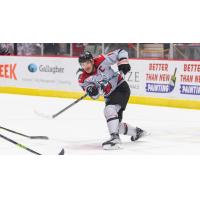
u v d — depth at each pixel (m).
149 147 9.63
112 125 9.27
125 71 9.28
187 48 18.08
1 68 19.33
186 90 15.18
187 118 13.45
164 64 15.57
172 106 15.52
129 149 9.41
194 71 14.96
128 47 19.53
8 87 19.27
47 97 18.05
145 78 16.02
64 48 21.05
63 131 11.51
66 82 17.75
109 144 9.33
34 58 18.45
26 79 18.75
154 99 15.88
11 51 21.89
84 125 12.33
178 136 10.90
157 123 12.70
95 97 9.31
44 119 13.29
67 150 9.36
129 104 16.17
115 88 9.39
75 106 15.81
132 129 10.00
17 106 15.80
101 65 9.20
